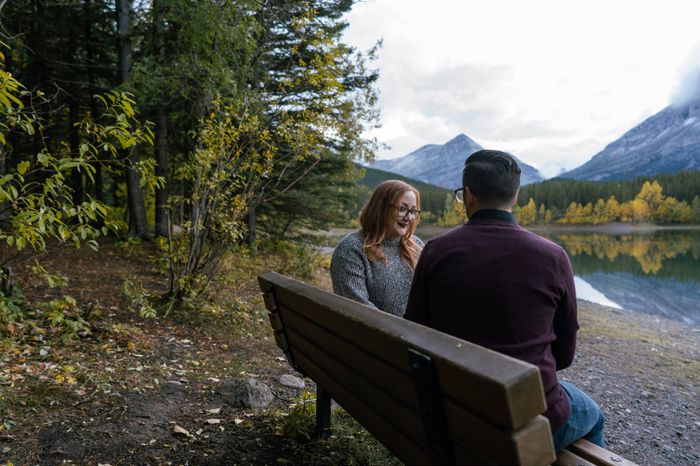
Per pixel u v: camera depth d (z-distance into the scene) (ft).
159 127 30.78
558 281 4.42
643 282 69.77
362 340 4.31
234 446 7.36
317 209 41.01
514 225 4.74
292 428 7.73
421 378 3.35
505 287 4.31
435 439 3.45
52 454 6.70
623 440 11.76
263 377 11.27
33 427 7.32
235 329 15.08
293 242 43.80
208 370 11.21
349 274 7.52
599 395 15.37
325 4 33.96
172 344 12.79
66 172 8.29
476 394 2.83
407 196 7.60
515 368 2.70
